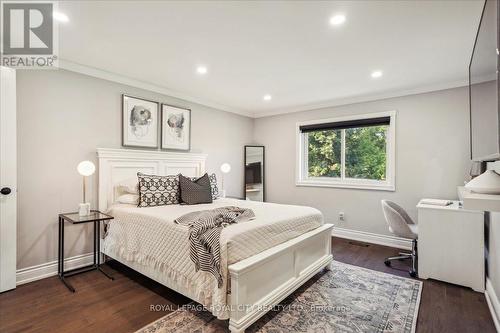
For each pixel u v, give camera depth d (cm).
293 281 226
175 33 218
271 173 512
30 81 259
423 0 172
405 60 269
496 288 205
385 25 203
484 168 264
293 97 414
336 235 430
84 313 202
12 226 238
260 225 207
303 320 195
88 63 285
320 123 449
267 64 283
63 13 188
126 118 333
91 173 277
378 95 387
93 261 303
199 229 191
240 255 184
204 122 439
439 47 239
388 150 390
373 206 396
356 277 272
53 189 274
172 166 381
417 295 235
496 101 130
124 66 293
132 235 255
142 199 292
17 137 251
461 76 314
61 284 252
